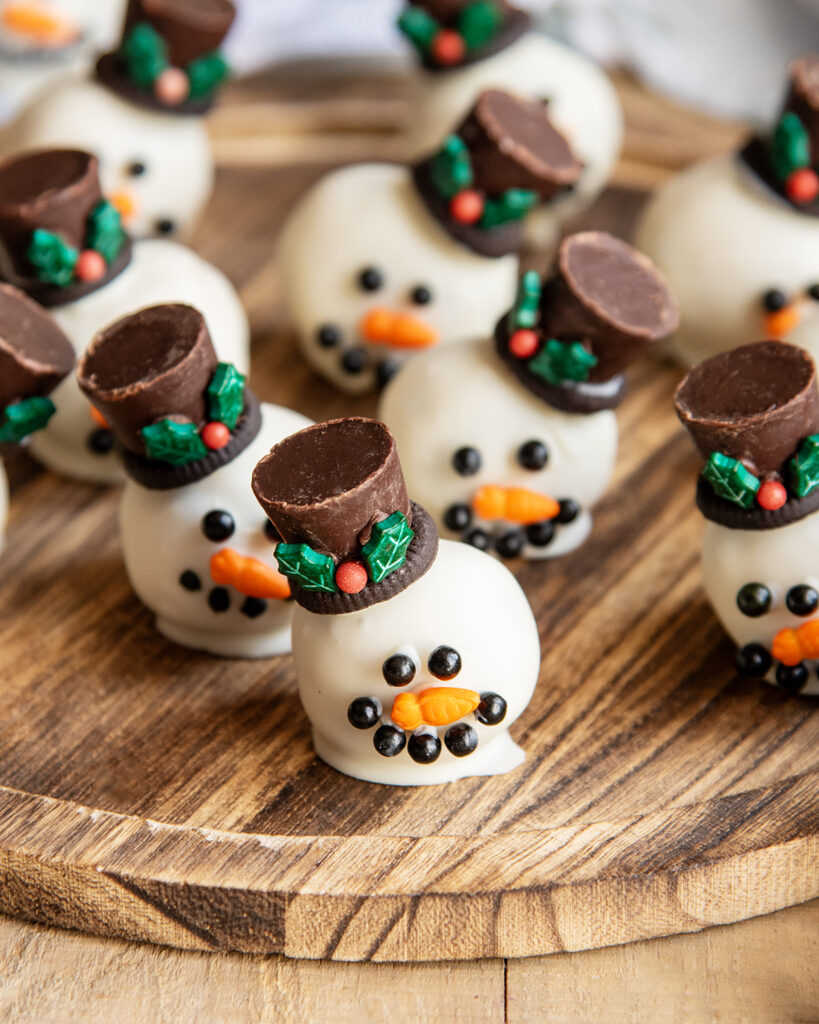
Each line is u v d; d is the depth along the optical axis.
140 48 0.51
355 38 0.62
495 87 0.49
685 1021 0.39
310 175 0.58
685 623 0.45
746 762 0.42
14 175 0.46
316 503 0.38
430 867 0.39
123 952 0.40
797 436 0.40
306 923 0.39
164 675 0.44
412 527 0.40
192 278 0.48
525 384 0.44
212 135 0.59
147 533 0.43
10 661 0.44
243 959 0.40
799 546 0.41
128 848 0.40
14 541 0.47
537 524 0.45
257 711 0.43
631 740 0.42
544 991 0.39
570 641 0.44
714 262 0.49
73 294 0.46
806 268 0.49
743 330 0.49
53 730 0.43
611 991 0.39
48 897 0.40
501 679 0.40
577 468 0.45
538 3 0.61
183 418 0.41
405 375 0.46
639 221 0.55
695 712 0.43
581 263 0.43
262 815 0.41
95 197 0.46
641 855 0.40
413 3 0.53
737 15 0.61
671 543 0.47
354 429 0.39
